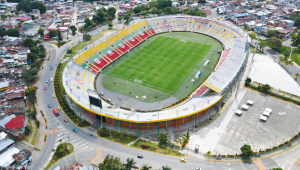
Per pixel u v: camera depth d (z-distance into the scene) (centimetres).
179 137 13338
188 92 16925
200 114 14775
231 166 11444
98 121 14825
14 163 11850
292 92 17112
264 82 18388
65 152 12488
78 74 18725
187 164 11625
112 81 18612
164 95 16700
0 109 15588
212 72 18812
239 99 16388
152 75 19212
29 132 14000
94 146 12875
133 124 13875
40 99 17188
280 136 13112
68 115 15362
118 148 12719
